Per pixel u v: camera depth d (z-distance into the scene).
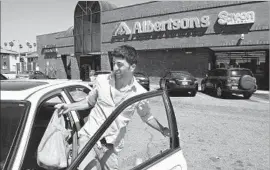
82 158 1.54
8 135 1.88
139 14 23.38
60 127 2.10
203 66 19.92
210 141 5.64
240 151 5.01
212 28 18.86
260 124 7.31
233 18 17.64
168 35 21.42
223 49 19.44
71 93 2.77
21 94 2.08
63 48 33.47
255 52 18.78
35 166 2.27
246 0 17.11
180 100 12.45
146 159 2.08
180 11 20.56
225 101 12.16
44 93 2.21
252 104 11.21
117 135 2.00
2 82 2.69
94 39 28.16
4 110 1.93
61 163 1.93
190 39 20.09
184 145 5.35
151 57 23.05
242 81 12.47
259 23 16.70
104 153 1.96
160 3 21.83
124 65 1.98
